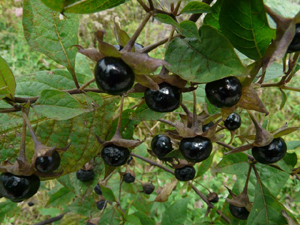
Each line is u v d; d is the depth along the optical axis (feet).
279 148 0.39
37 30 0.40
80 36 1.69
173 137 0.40
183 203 0.71
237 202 0.48
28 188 0.33
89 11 0.29
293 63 0.39
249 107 0.32
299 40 0.27
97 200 0.80
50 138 0.44
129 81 0.29
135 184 0.86
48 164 0.32
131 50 0.29
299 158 1.37
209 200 0.73
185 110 0.42
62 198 0.80
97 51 0.29
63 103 0.34
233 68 0.27
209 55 0.28
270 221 0.45
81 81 0.48
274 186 0.57
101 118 0.47
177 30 0.31
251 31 0.30
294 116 1.88
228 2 0.29
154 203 1.04
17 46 2.09
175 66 0.30
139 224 0.65
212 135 0.38
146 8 0.30
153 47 0.33
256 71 0.29
